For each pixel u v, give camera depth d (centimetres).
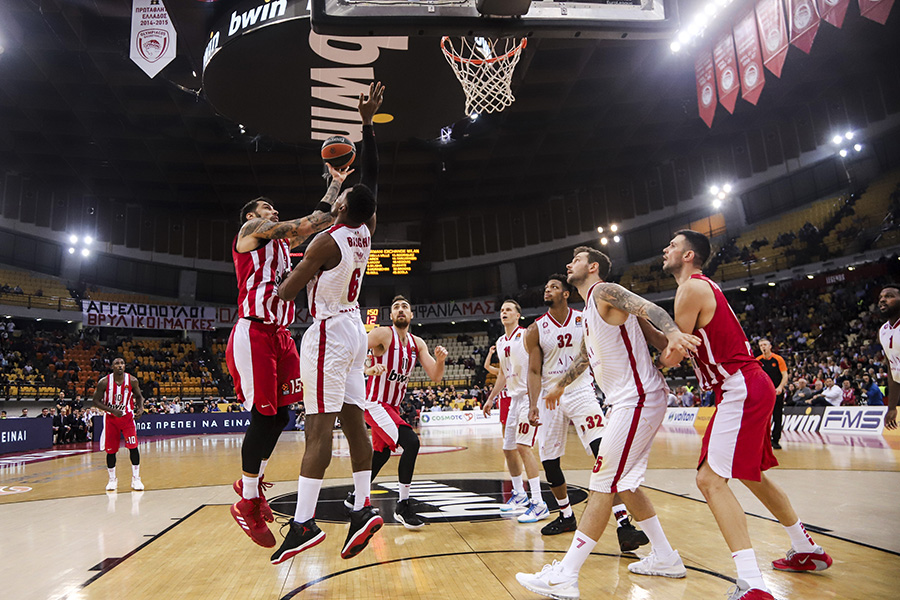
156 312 2494
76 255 2469
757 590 225
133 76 1620
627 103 1916
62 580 287
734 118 2180
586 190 2781
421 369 2780
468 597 250
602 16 440
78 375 2130
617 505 331
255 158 2108
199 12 803
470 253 2956
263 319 318
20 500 573
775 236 2284
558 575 243
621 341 281
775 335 2059
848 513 395
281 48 733
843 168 2159
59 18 1404
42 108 1788
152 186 2400
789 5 1106
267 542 295
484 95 758
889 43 1781
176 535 390
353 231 297
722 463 246
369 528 279
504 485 606
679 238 289
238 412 2019
